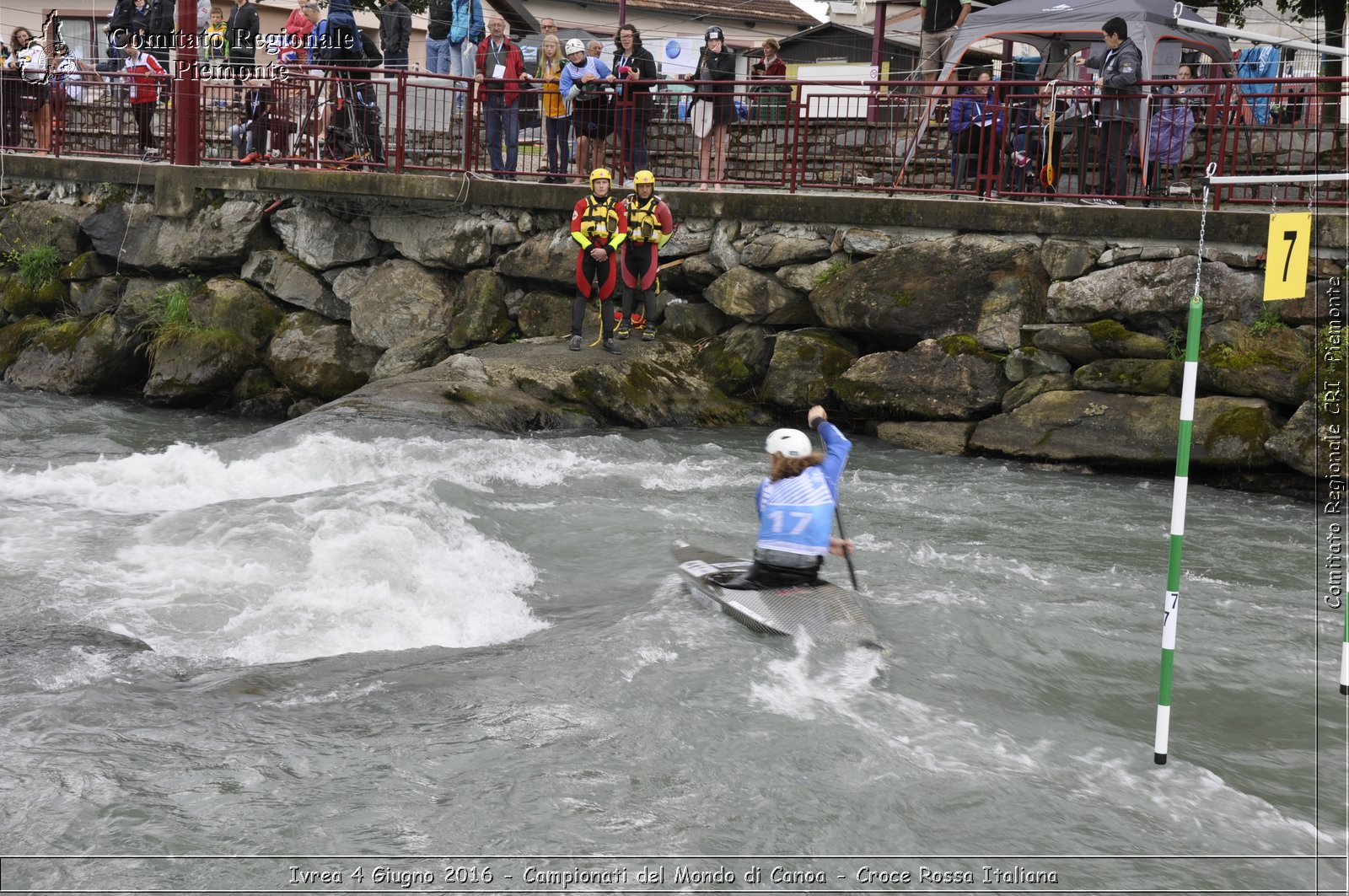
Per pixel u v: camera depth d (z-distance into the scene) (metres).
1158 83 11.55
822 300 12.88
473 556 7.43
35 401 14.46
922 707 5.39
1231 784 4.82
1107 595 7.25
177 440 12.62
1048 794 4.61
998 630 6.48
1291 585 7.70
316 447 9.95
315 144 15.11
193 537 7.46
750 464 10.75
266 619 6.23
